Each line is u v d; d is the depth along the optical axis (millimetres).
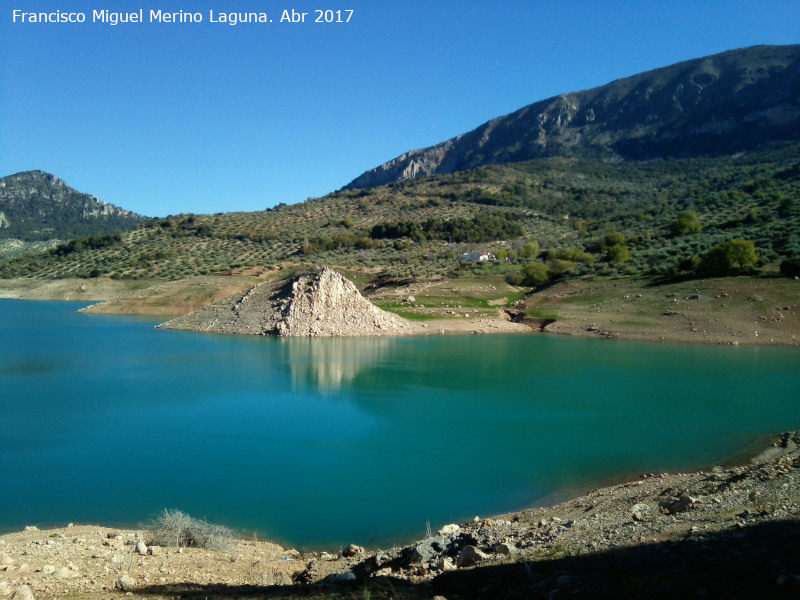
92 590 8703
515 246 116500
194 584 9273
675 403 28547
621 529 10312
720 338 51750
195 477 18172
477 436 22797
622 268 77188
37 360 42031
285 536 14195
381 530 14492
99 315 82250
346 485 17562
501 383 33531
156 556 11320
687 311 58219
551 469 19031
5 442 21703
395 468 19078
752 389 32031
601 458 20031
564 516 13234
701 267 67625
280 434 22922
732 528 8883
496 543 10953
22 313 85000
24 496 16562
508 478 18219
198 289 91875
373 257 117438
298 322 58469
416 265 101375
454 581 8531
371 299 74750
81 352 45969
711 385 33188
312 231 152250
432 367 39219
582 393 30984
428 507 15930
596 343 52312
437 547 11094
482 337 57156
